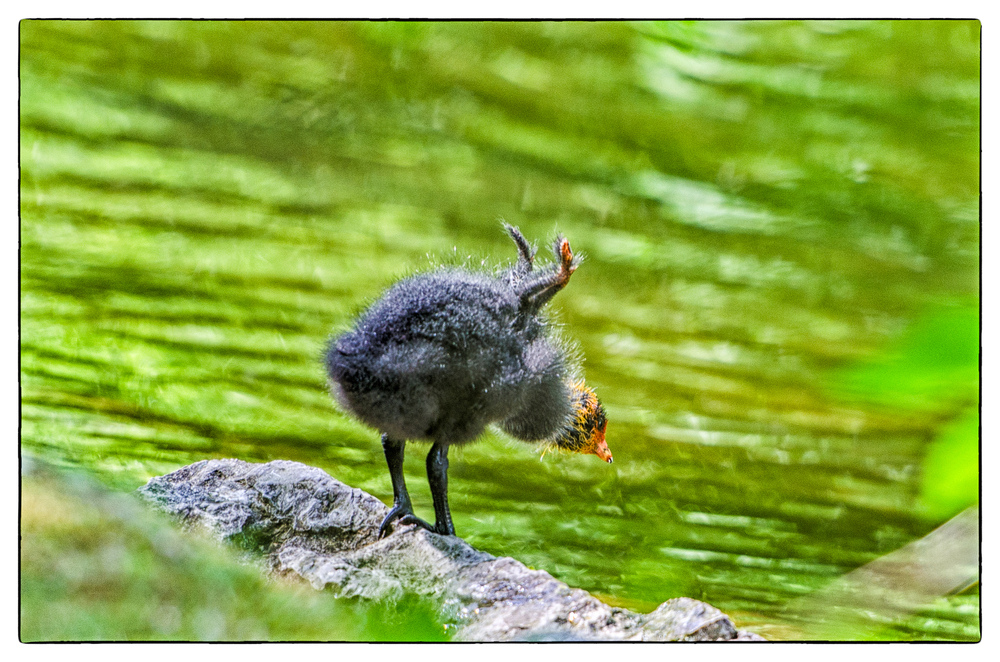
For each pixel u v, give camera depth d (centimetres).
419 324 703
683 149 1775
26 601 674
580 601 670
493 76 1814
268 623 665
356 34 1766
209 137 1667
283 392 1188
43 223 1473
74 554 693
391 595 675
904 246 1545
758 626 834
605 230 1634
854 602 823
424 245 1549
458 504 1032
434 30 1800
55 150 1577
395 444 748
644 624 655
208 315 1330
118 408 1108
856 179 1669
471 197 1683
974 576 767
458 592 676
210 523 722
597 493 1070
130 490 772
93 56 1662
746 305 1462
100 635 671
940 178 1638
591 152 1775
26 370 1158
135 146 1633
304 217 1583
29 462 780
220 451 1071
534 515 1022
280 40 1752
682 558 953
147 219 1504
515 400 727
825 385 1218
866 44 1747
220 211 1553
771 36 1808
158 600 678
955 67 1692
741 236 1609
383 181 1673
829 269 1526
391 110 1755
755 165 1734
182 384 1179
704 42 1859
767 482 1087
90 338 1245
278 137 1694
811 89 1770
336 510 743
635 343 1389
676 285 1519
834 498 1060
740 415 1224
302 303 1366
